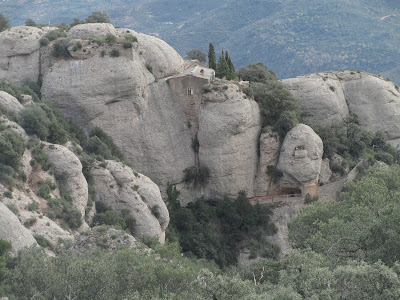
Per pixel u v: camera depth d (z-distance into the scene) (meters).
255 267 124.50
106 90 191.50
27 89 187.25
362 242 119.00
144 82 198.62
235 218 196.50
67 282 97.12
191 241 185.75
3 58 199.00
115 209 169.75
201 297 97.19
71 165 161.62
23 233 115.00
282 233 197.62
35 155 158.62
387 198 140.62
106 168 173.25
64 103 190.88
